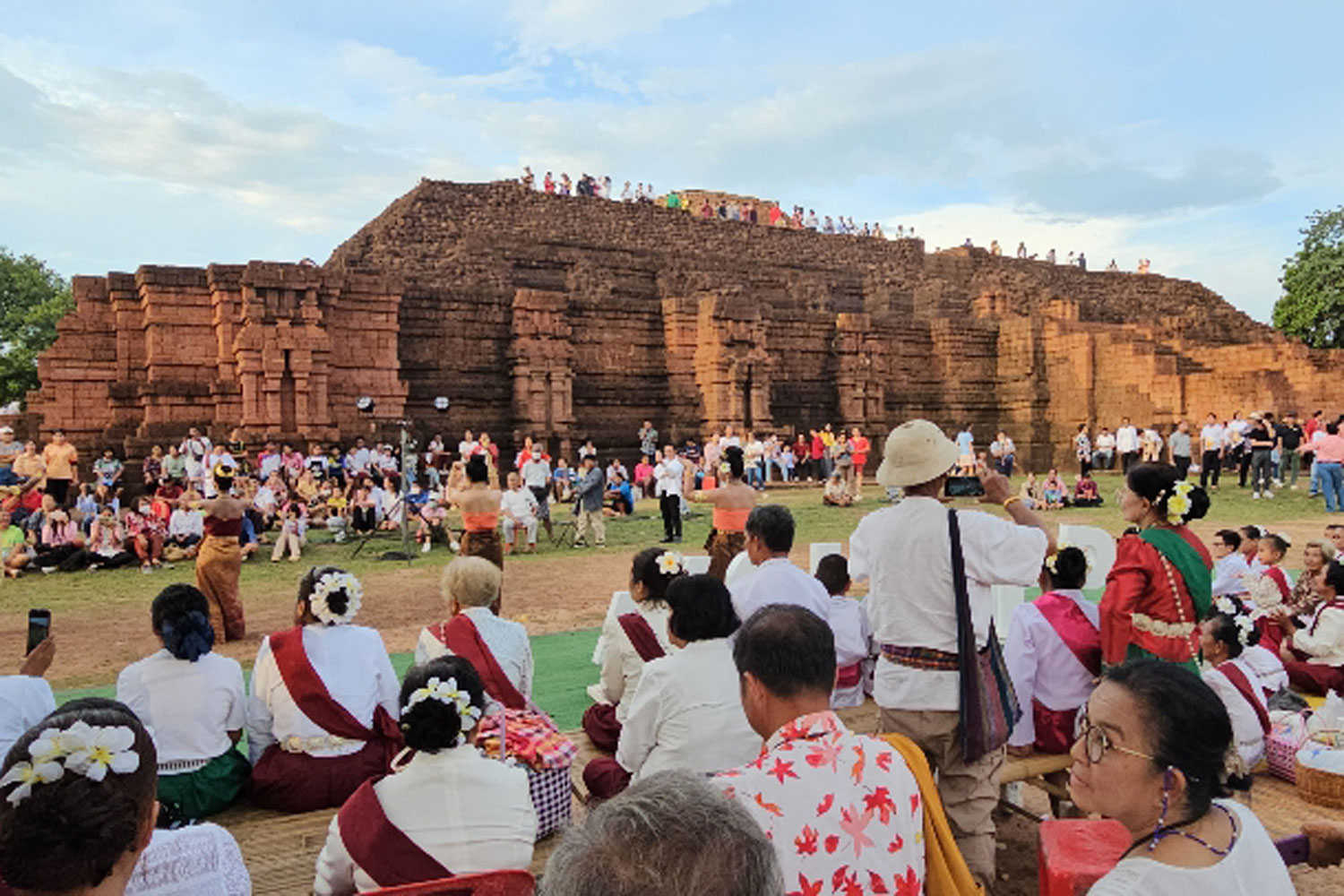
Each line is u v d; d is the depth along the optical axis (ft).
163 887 10.73
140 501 60.34
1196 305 205.36
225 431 87.56
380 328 99.04
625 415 119.24
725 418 116.67
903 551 14.07
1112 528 67.15
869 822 9.47
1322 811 18.45
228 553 36.83
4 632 40.09
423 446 100.89
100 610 44.98
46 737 8.50
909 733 13.93
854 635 22.86
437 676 13.30
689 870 5.28
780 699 10.43
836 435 124.47
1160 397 127.03
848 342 134.92
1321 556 30.27
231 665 18.28
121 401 89.10
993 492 15.55
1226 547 33.78
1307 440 88.43
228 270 90.94
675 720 14.26
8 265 177.88
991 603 14.35
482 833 12.33
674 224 166.71
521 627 20.84
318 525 78.23
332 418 96.32
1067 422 138.51
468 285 125.29
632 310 120.88
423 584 50.29
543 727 17.42
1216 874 8.63
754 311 119.65
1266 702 22.77
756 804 9.32
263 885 15.02
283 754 18.17
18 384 170.81
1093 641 18.25
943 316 154.10
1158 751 9.01
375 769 18.35
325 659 18.35
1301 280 160.45
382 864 12.07
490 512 36.91
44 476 67.77
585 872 5.39
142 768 8.89
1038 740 18.49
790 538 20.53
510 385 111.04
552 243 138.92
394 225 138.21
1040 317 146.41
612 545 65.98
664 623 20.86
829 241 183.62
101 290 93.56
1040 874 13.26
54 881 8.16
